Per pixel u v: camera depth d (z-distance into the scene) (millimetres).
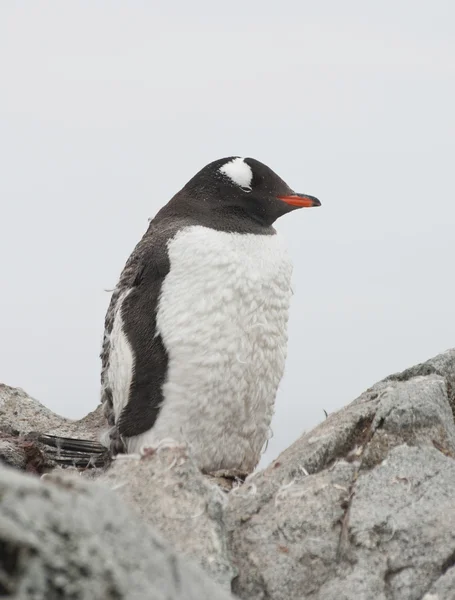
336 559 11164
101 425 20234
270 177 17953
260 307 16938
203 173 18078
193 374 16594
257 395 17234
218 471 16766
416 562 10805
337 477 12133
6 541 6812
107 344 17844
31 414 20734
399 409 12625
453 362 15000
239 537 11555
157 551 7465
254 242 17250
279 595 11000
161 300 16719
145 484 11391
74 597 6859
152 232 17828
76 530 7066
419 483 11562
